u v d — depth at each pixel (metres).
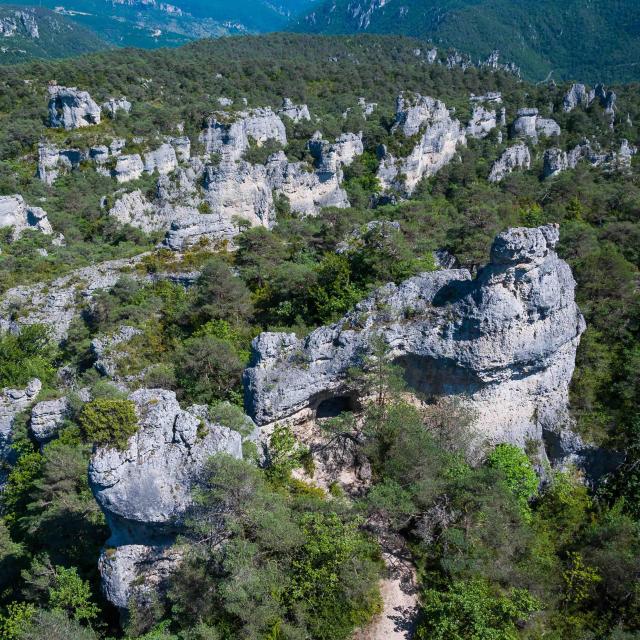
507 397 31.39
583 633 25.25
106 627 26.47
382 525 27.59
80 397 38.31
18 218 75.69
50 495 33.38
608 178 96.75
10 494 37.41
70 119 99.56
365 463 30.77
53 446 34.16
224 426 26.20
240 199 84.88
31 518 32.97
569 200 73.75
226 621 23.28
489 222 49.16
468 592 23.55
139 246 72.88
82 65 137.00
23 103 112.19
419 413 30.95
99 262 62.62
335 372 30.20
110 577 25.11
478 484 26.45
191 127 109.00
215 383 36.91
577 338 31.97
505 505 26.69
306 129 120.88
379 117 130.12
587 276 40.62
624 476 31.50
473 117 130.25
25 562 33.28
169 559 24.94
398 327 30.19
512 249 26.89
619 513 30.00
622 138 123.25
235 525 22.77
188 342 40.38
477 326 28.91
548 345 29.81
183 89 140.88
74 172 92.44
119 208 82.19
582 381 33.69
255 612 22.42
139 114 108.69
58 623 24.47
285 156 100.56
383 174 110.06
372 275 38.91
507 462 29.91
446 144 117.19
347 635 24.02
